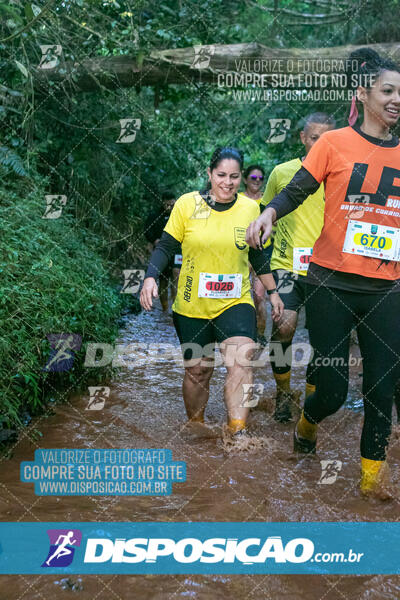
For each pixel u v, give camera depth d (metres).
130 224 9.75
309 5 9.76
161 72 6.95
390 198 2.67
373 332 2.74
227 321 3.58
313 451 3.32
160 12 7.40
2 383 3.58
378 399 2.74
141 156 9.68
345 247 2.72
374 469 2.79
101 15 6.72
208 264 3.54
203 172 10.66
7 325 3.96
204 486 2.96
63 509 2.70
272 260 4.18
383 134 2.70
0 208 5.30
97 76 7.01
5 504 2.73
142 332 6.72
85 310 4.86
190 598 2.08
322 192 3.88
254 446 3.40
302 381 4.86
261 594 2.11
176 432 3.71
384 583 2.17
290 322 3.93
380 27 8.05
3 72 6.35
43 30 6.32
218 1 7.61
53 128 7.77
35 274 4.54
